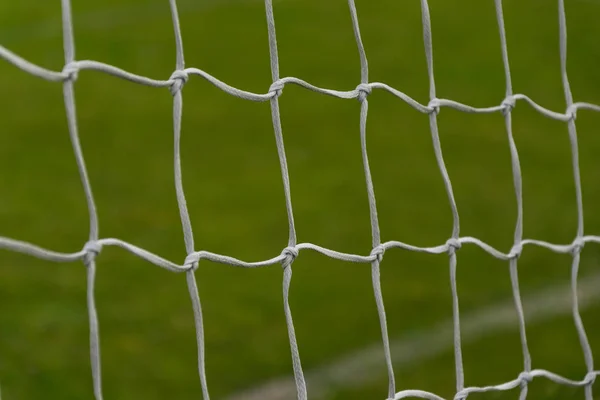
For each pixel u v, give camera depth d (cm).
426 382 379
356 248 533
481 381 377
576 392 357
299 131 768
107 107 852
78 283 484
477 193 617
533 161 680
